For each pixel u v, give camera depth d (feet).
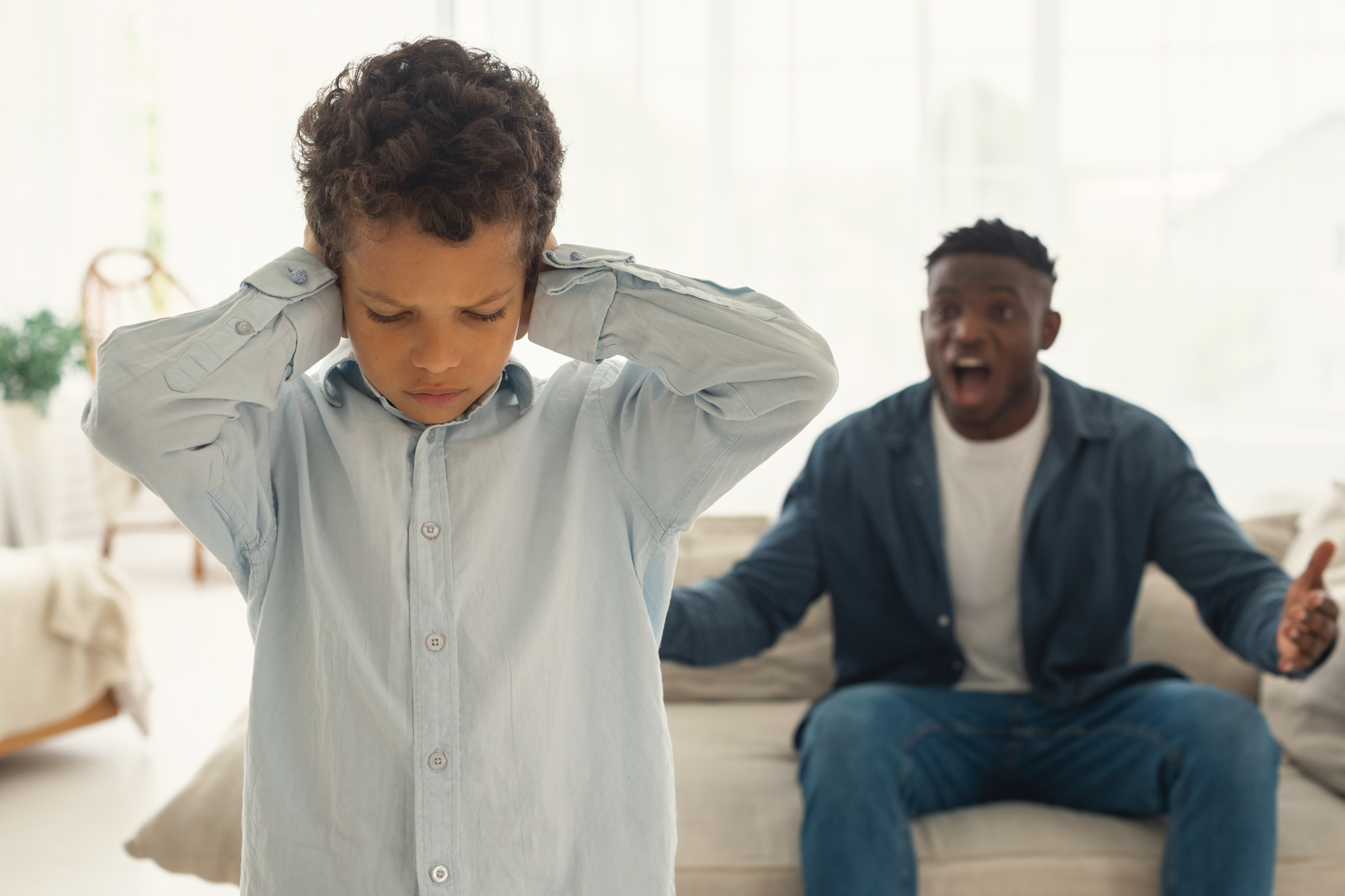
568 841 2.87
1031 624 5.37
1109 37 11.96
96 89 16.02
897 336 12.59
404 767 2.75
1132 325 12.10
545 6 13.08
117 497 15.16
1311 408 11.75
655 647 3.00
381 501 2.79
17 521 15.35
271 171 15.31
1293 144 11.64
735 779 5.23
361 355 2.65
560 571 2.86
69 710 8.69
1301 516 6.92
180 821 4.92
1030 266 5.42
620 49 12.95
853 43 12.49
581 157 13.09
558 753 2.84
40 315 15.28
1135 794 4.82
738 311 2.79
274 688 2.85
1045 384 5.72
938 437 5.66
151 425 2.54
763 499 12.34
